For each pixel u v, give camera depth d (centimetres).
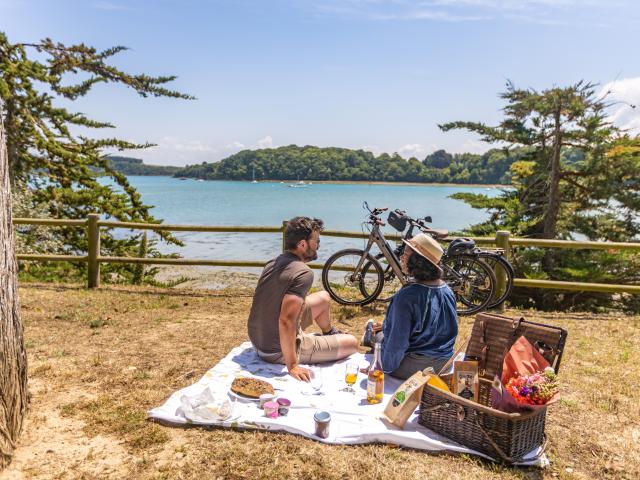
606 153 1209
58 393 369
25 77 1102
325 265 646
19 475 267
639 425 352
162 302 687
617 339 554
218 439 305
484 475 278
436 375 329
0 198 295
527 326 337
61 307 641
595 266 1109
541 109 1208
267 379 374
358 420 322
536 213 1342
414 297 356
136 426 319
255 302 398
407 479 272
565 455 310
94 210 1223
